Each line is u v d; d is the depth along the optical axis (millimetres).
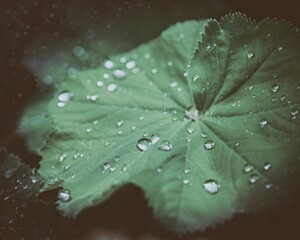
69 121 210
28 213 187
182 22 238
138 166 194
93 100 218
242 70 192
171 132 200
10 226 185
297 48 189
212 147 191
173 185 193
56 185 188
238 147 187
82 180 191
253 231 190
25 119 237
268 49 191
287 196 177
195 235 193
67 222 196
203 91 193
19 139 229
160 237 199
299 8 233
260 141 186
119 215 206
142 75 226
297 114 185
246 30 191
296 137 183
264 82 191
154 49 234
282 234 188
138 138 198
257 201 179
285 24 191
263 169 182
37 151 222
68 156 198
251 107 191
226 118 193
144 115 209
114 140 200
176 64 227
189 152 194
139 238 201
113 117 210
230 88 193
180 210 189
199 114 197
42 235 185
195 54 192
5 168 191
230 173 185
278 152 182
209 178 188
